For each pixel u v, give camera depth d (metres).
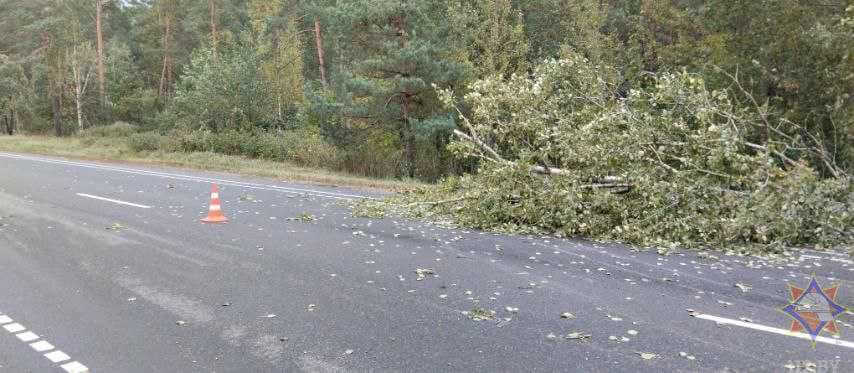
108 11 52.19
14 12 49.53
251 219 10.34
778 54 18.89
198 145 25.58
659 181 9.53
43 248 7.95
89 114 48.62
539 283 6.46
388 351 4.57
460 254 7.85
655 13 25.47
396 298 5.90
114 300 5.79
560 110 11.61
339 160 20.83
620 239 9.04
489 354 4.52
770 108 17.41
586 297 5.95
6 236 8.70
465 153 11.79
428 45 19.55
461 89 20.42
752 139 12.59
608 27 32.34
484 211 10.02
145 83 56.88
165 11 49.38
